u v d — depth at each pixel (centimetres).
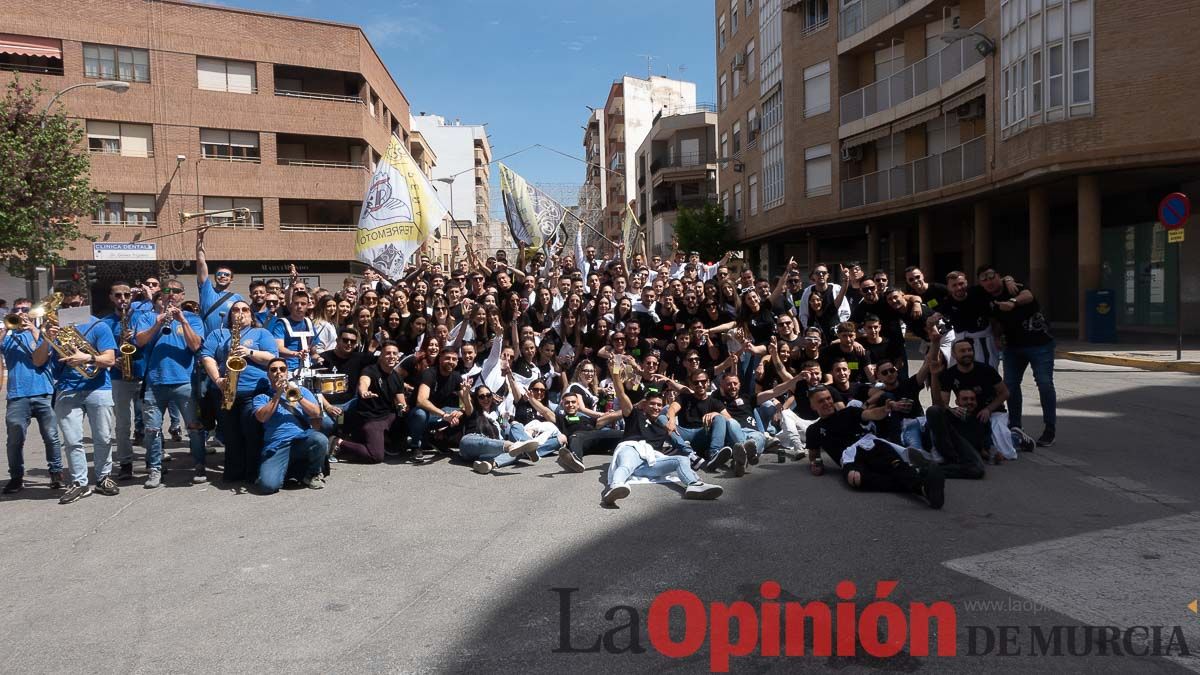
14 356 681
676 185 5066
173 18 3158
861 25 2673
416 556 500
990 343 776
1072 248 2434
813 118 2931
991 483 644
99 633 393
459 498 652
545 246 1670
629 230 1703
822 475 707
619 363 874
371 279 1278
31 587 459
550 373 977
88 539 549
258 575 470
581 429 854
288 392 664
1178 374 1293
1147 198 2089
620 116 7169
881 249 3056
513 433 823
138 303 748
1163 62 1652
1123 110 1692
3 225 2116
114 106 3059
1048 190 2038
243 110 3272
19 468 687
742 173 3656
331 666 352
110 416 682
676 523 561
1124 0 1681
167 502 648
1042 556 467
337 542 532
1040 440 780
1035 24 1828
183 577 470
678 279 1247
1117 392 1108
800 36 2977
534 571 467
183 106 3172
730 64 3850
